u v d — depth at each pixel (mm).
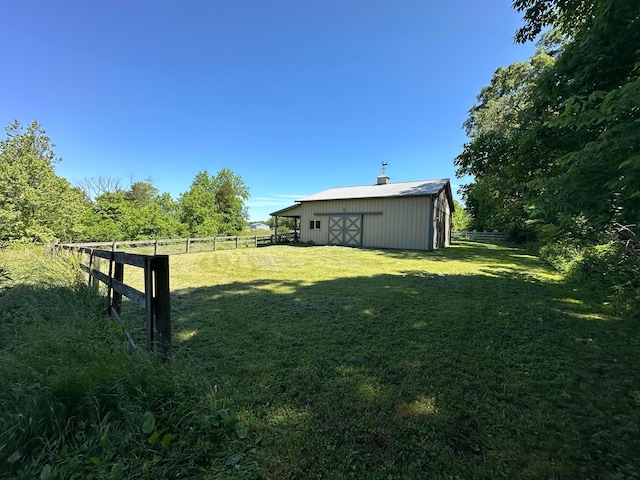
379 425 1868
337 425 1859
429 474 1488
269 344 3184
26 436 1403
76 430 1526
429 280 6898
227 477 1406
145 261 2303
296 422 1881
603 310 4422
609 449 1661
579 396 2203
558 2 4477
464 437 1768
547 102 4184
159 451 1498
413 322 3906
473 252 13641
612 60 3111
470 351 3008
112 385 1733
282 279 7059
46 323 2832
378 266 9234
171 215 21984
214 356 2883
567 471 1509
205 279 7059
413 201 14516
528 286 6188
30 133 13773
